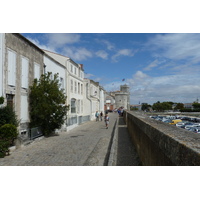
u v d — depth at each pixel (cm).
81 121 2708
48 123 1498
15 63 1227
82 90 3206
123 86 10275
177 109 12650
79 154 911
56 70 2016
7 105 1045
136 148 948
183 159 256
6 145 897
